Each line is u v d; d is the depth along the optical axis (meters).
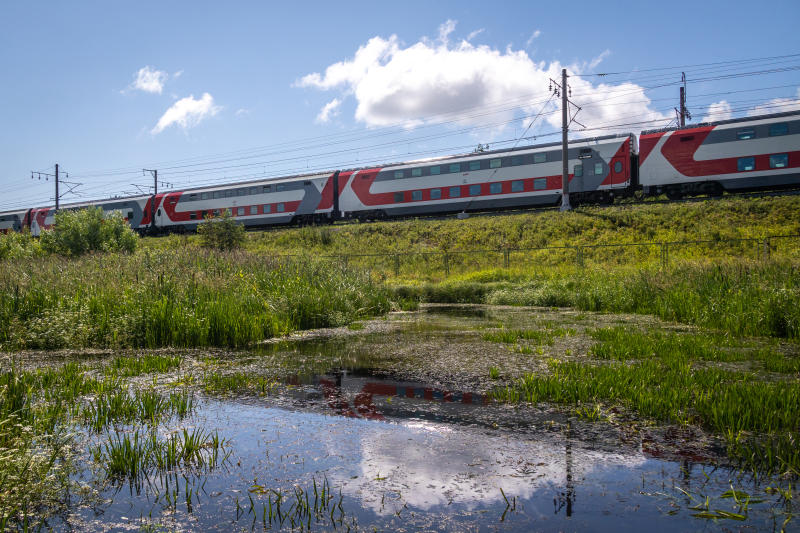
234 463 3.27
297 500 2.73
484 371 5.93
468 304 16.86
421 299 17.53
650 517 2.49
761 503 2.62
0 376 5.11
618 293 13.40
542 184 29.58
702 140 25.80
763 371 5.56
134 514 2.61
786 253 18.22
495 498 2.73
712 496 2.71
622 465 3.16
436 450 3.45
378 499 2.73
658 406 4.12
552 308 14.50
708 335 8.22
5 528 2.47
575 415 4.19
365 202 35.31
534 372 5.76
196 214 41.97
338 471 3.12
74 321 8.52
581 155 28.80
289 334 9.57
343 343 8.34
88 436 3.77
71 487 2.92
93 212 23.50
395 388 5.20
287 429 3.93
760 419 3.76
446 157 32.72
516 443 3.57
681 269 13.42
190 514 2.60
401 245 30.09
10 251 21.27
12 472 2.91
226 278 11.88
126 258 13.14
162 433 3.84
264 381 5.39
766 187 25.09
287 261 14.49
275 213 38.41
